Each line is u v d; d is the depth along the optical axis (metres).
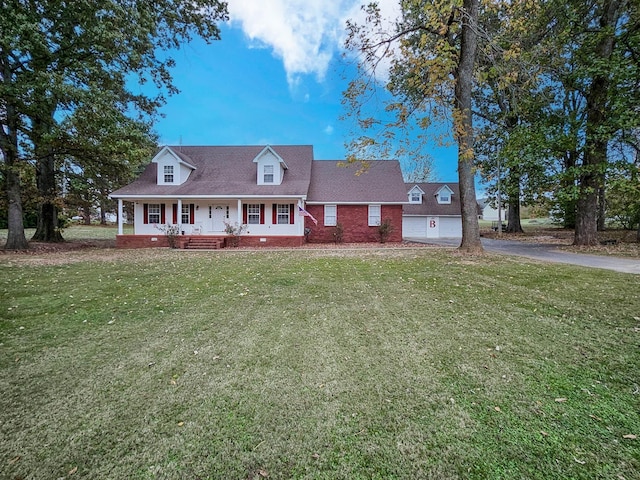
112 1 11.45
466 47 9.59
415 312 4.63
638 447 1.93
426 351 3.33
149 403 2.44
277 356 3.25
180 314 4.64
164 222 17.23
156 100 17.59
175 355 3.28
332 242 18.16
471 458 1.87
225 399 2.49
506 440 2.01
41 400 2.47
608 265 8.44
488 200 23.45
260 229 17.16
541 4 10.95
